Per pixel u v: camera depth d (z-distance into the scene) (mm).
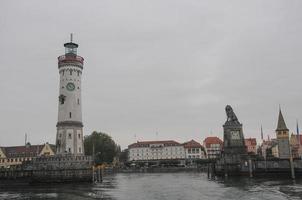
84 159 94125
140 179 116750
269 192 61250
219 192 64500
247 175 107750
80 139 102312
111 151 186750
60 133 100812
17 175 89312
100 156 178875
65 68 104125
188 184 87625
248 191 64000
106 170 174750
